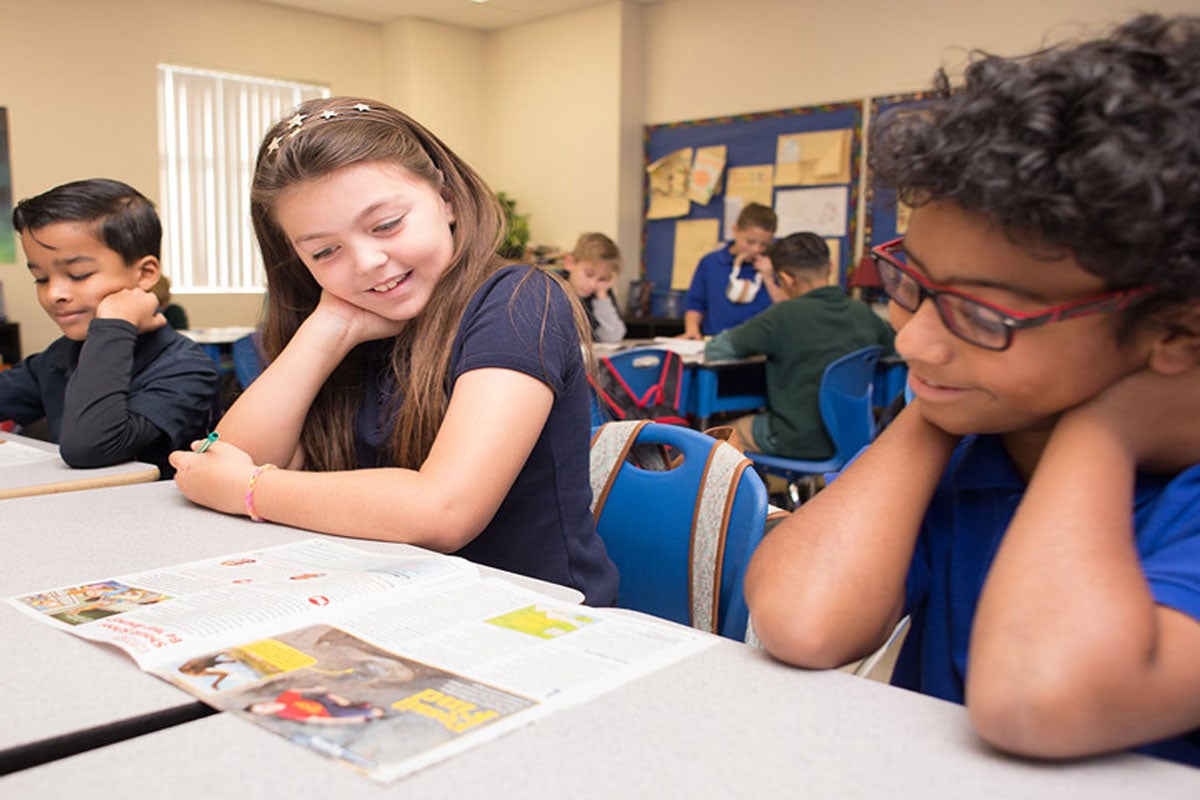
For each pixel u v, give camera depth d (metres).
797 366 3.61
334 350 1.27
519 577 0.89
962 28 5.28
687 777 0.51
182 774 0.50
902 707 0.61
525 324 1.13
